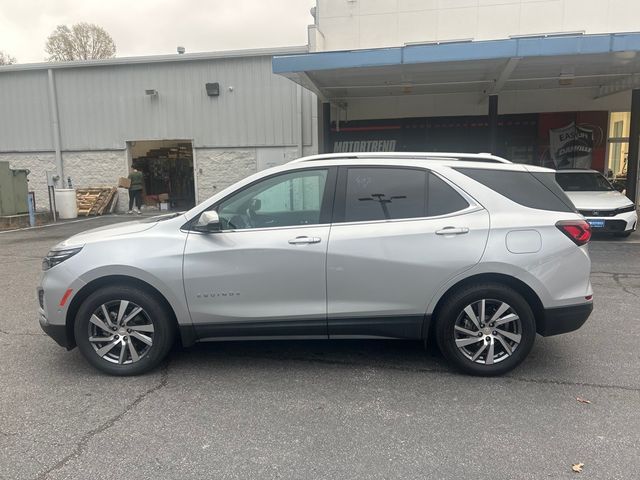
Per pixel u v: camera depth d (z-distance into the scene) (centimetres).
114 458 309
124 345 425
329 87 1483
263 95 1717
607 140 1678
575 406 370
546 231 408
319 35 1592
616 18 1494
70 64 1798
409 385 407
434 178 423
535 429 338
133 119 1806
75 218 1714
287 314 416
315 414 362
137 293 416
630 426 341
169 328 427
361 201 423
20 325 572
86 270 413
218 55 1708
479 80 1412
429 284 408
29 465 302
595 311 599
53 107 1831
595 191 1155
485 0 1548
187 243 417
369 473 292
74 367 450
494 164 432
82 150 1855
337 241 410
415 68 1246
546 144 1714
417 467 298
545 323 413
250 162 1756
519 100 1705
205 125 1764
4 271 869
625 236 1135
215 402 381
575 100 1675
